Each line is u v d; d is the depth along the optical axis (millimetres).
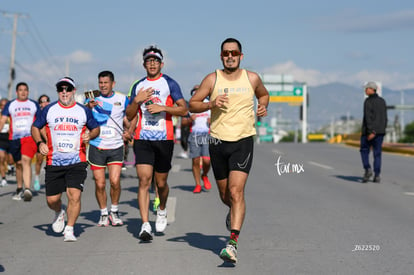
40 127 10930
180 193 17625
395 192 17844
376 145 20438
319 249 9914
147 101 10828
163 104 11039
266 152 41625
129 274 8328
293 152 41625
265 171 25125
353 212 13914
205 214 13695
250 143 9656
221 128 9641
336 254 9547
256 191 17922
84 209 14680
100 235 11273
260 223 12398
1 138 19859
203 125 17578
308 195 17031
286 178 22047
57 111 10875
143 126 10953
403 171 25297
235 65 9609
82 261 9102
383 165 28922
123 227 12195
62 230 11398
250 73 9781
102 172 12344
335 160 32562
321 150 45188
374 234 11219
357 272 8422
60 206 11305
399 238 10836
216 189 18641
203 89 9703
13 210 14578
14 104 16562
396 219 12945
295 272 8438
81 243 10492
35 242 10609
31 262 9039
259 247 10078
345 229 11719
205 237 11008
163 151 10961
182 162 30734
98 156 12305
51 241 10695
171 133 11109
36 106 16766
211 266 8797
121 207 15055
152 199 16344
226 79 9680
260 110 9758
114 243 10492
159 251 9805
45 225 12422
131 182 20938
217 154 9750
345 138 80250
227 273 8383
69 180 10820
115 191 12336
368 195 17109
